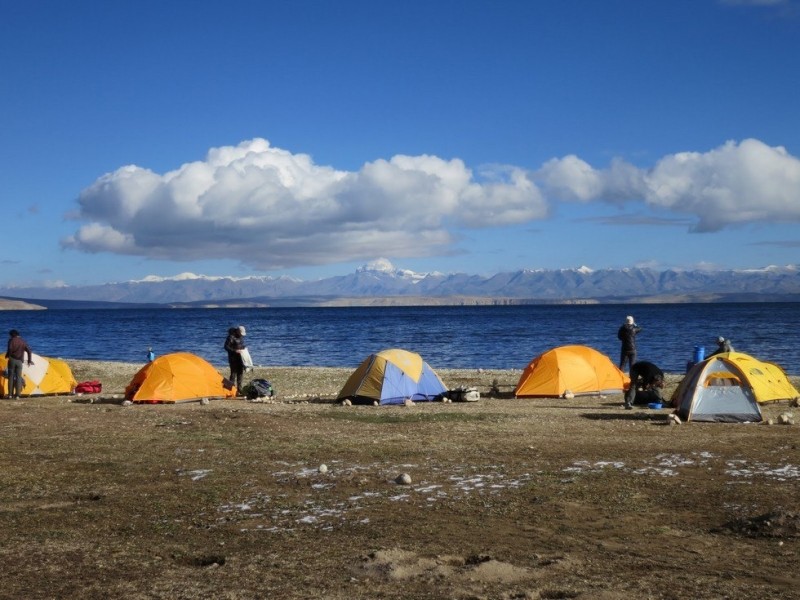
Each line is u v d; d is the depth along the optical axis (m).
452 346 74.12
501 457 15.77
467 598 7.71
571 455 15.84
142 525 11.22
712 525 10.52
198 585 8.45
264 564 9.20
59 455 16.83
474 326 125.56
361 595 7.94
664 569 8.61
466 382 35.34
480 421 21.55
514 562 8.97
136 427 21.02
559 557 9.14
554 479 13.52
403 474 13.68
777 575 8.33
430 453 16.41
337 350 71.75
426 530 10.55
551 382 28.38
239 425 21.06
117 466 15.55
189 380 28.53
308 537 10.38
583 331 103.19
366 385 26.89
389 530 10.59
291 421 21.81
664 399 26.00
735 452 15.88
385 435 19.06
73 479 14.39
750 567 8.64
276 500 12.52
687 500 11.87
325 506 12.06
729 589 7.86
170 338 98.00
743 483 12.89
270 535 10.55
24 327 146.00
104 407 26.36
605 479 13.43
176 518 11.58
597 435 18.61
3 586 8.54
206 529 10.95
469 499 12.27
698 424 20.55
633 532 10.25
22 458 16.53
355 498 12.52
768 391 23.80
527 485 13.10
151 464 15.71
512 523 10.83
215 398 29.22
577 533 10.26
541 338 85.94
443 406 25.77
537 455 15.91
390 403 26.56
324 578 8.55
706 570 8.55
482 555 9.23
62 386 32.66
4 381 30.62
